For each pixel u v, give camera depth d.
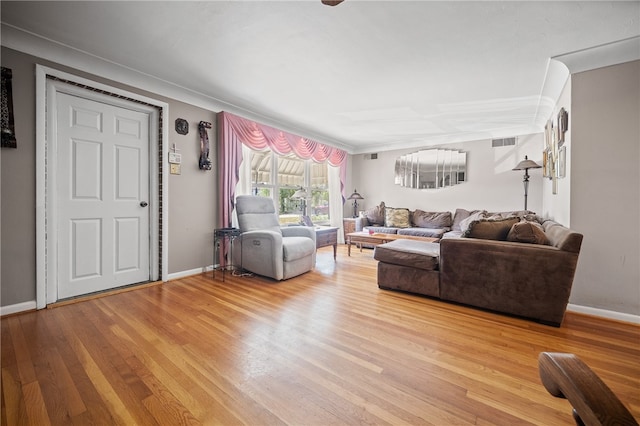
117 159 2.86
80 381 1.42
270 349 1.75
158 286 3.01
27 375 1.47
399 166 6.16
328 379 1.46
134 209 3.00
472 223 2.60
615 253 2.29
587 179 2.39
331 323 2.13
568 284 2.06
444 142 5.61
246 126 3.96
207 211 3.61
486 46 2.33
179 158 3.27
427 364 1.60
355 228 6.04
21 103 2.22
